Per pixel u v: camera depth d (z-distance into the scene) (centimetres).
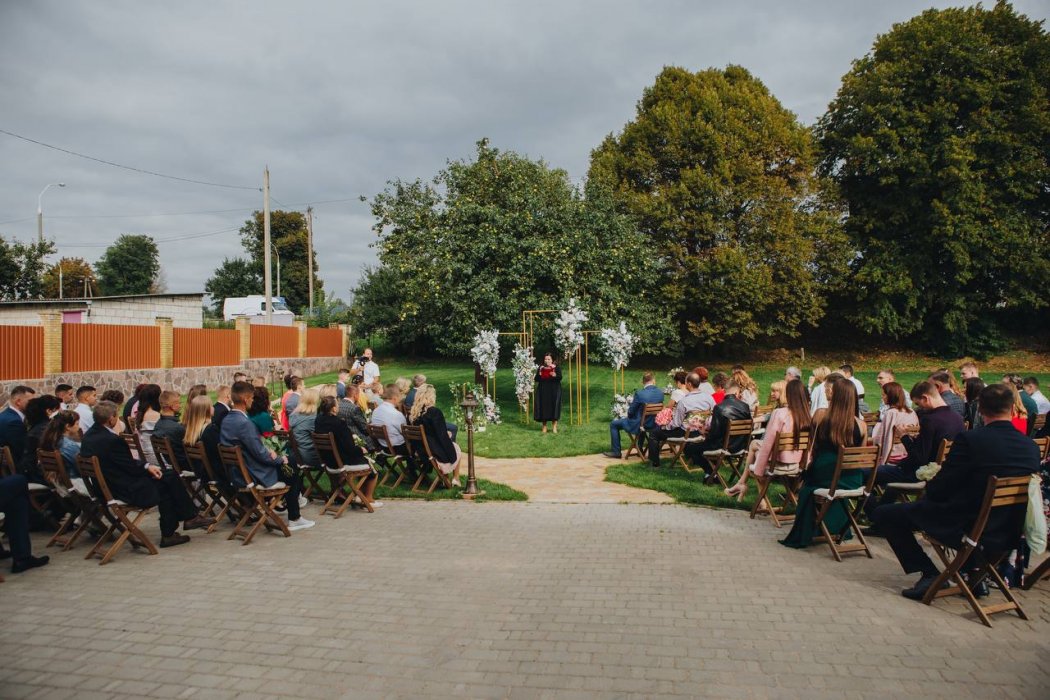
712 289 2720
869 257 2911
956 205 2633
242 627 476
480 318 1828
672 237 2812
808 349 3306
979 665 400
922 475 582
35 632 473
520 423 1644
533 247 1812
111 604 527
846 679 383
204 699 375
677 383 1153
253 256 7531
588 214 1967
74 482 676
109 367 2200
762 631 452
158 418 823
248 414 869
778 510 781
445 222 1989
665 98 3072
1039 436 847
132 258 7681
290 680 396
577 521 759
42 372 1969
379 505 862
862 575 566
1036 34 2778
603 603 508
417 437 902
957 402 818
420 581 566
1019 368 2811
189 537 717
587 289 1934
